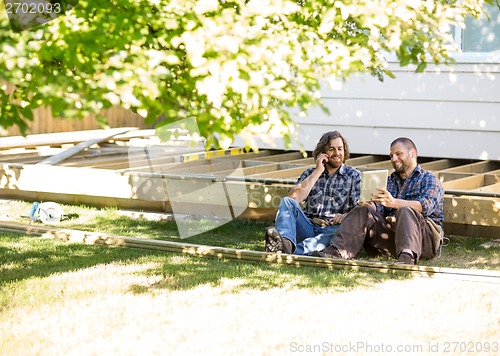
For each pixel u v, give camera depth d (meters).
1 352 4.29
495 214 7.07
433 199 6.54
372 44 4.51
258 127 3.83
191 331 4.60
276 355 4.17
